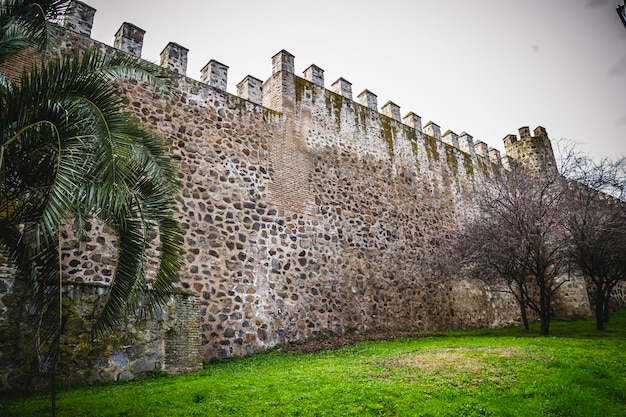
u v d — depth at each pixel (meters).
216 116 12.17
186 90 11.77
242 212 11.77
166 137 10.94
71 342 6.70
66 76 4.90
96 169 4.66
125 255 5.38
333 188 14.52
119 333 7.27
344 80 16.78
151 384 6.58
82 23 10.54
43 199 4.78
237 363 9.34
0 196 4.62
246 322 10.84
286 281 12.08
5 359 6.12
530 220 12.92
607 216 13.45
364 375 6.59
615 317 19.36
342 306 13.23
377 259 14.92
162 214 5.72
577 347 9.27
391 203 16.33
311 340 12.01
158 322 7.88
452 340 11.82
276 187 12.84
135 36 11.45
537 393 5.63
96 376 6.80
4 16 5.46
